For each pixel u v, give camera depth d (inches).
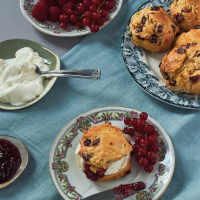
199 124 21.4
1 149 20.1
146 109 21.9
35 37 24.1
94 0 23.2
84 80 22.7
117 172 19.1
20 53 22.5
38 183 20.2
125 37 23.1
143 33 22.4
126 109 20.8
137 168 19.9
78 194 19.2
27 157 20.2
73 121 20.5
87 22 23.2
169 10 24.0
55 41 24.0
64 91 22.4
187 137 21.2
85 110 21.9
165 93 21.5
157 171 19.6
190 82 20.9
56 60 22.7
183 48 21.3
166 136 20.1
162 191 19.0
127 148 19.2
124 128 20.6
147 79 22.0
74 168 19.7
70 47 24.0
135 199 18.9
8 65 21.7
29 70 21.9
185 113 21.7
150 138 19.7
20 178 20.3
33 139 21.1
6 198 19.9
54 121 21.6
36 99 21.7
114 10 24.3
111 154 18.8
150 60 22.9
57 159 19.7
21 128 21.4
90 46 23.6
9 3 25.3
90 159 18.9
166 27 22.2
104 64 23.1
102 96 22.3
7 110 21.7
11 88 21.4
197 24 22.7
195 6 22.6
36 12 23.5
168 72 21.3
